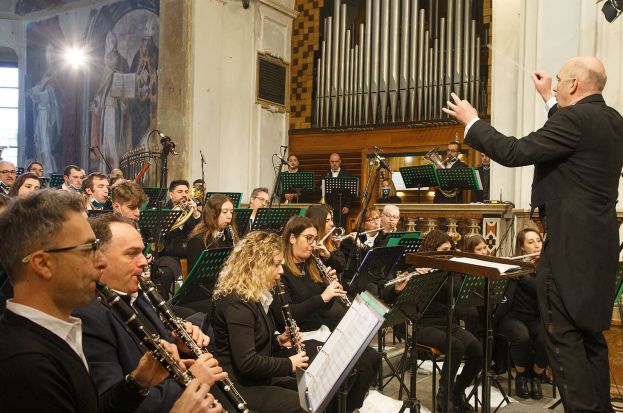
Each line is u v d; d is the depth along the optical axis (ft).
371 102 37.88
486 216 26.45
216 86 35.99
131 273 7.91
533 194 9.92
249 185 37.63
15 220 5.28
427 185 27.94
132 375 6.45
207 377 6.49
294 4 40.78
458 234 26.99
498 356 16.72
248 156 37.73
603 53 22.38
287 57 40.55
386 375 17.17
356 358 7.77
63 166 44.14
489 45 30.83
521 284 16.58
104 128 41.27
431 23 35.94
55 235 5.25
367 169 38.04
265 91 38.70
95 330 7.54
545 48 24.82
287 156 40.52
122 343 7.79
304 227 14.47
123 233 7.92
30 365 4.89
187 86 34.71
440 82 35.29
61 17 44.14
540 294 9.58
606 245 9.21
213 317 10.70
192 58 34.86
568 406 9.19
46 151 45.24
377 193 37.35
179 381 6.37
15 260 5.25
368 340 7.82
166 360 6.33
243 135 37.60
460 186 26.99
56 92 44.55
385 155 37.52
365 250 21.20
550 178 9.57
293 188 32.76
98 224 7.92
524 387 16.34
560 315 9.36
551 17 24.71
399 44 36.99
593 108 9.40
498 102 30.27
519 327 16.10
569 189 9.34
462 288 13.80
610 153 9.33
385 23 37.04
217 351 10.59
